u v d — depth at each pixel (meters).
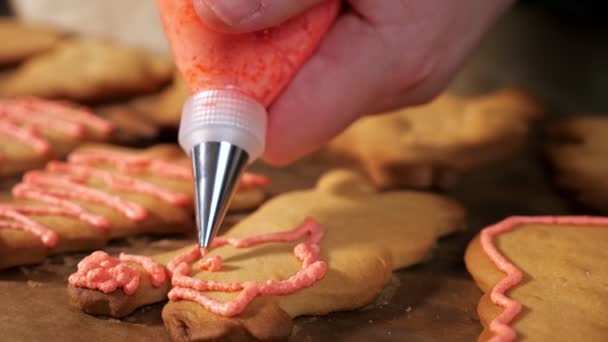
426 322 0.39
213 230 0.36
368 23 0.40
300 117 0.40
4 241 0.41
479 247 0.42
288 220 0.43
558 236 0.42
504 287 0.38
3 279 0.41
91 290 0.38
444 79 0.44
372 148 0.51
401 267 0.42
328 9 0.39
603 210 0.49
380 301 0.40
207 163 0.37
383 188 0.50
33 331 0.37
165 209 0.45
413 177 0.50
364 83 0.41
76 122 0.54
